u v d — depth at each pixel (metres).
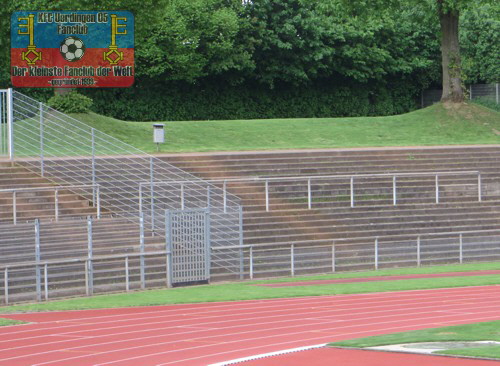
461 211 47.88
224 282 36.53
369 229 44.12
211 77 78.44
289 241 41.41
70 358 18.80
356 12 68.25
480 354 18.14
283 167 49.56
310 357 18.39
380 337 20.92
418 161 53.53
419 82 90.81
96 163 42.66
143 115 74.38
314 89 85.00
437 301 28.66
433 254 42.66
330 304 28.17
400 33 88.06
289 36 80.25
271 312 26.38
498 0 69.81
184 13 72.50
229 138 57.91
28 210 37.53
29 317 25.64
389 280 35.50
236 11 78.12
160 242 37.00
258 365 17.62
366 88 87.81
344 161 51.66
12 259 32.16
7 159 41.62
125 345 20.50
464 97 69.38
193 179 45.34
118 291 33.06
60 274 32.00
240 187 45.44
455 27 69.44
